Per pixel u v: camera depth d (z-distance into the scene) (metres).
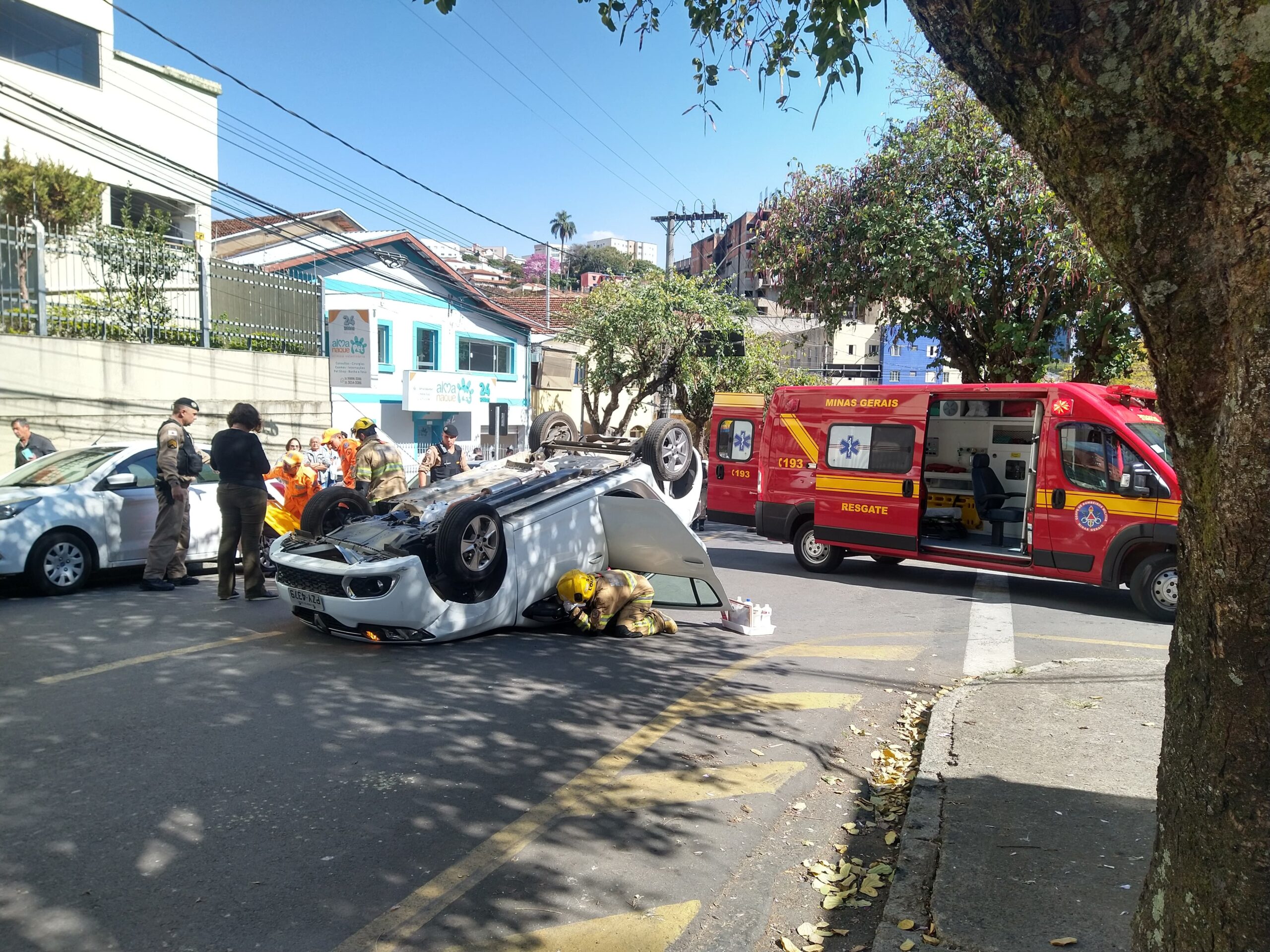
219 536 9.84
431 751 5.02
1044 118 2.23
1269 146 1.79
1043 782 4.69
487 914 3.46
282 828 4.05
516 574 7.86
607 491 8.84
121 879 3.56
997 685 6.57
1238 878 1.95
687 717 5.81
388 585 7.02
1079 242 13.45
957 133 14.65
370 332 19.36
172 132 20.62
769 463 12.80
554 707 5.89
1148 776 4.77
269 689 5.96
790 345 30.05
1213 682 1.99
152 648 6.83
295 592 7.29
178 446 8.97
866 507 11.55
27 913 3.30
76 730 5.08
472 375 27.02
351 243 18.34
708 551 14.53
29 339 12.56
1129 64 2.01
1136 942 2.32
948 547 10.96
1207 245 2.02
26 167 15.17
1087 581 9.77
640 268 27.47
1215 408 2.05
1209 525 1.98
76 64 18.67
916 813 4.35
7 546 8.27
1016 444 12.30
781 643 8.14
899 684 6.90
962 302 14.79
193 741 5.00
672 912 3.57
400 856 3.86
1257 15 1.74
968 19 2.33
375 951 3.20
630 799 4.55
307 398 17.00
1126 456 9.46
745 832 4.30
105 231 14.05
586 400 26.92
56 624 7.47
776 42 6.18
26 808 4.12
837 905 3.70
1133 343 14.84
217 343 15.53
